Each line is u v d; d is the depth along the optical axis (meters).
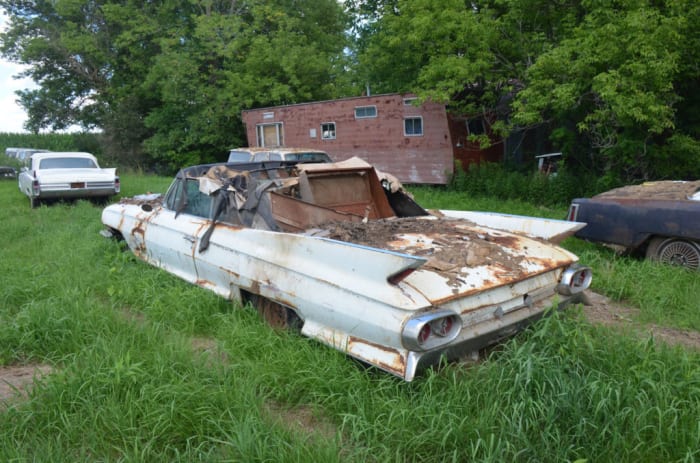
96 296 5.63
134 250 6.82
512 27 12.46
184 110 25.09
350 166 5.51
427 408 3.09
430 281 3.54
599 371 3.41
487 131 15.54
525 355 3.40
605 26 9.46
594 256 6.79
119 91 28.64
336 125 17.22
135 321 4.60
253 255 4.52
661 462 2.82
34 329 4.38
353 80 24.66
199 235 5.30
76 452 2.92
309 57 23.81
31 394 3.35
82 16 28.36
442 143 14.84
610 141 10.93
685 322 4.85
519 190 13.07
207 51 24.08
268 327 4.35
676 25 9.14
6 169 20.86
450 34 12.80
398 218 5.33
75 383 3.40
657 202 6.38
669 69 8.95
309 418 3.34
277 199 4.83
